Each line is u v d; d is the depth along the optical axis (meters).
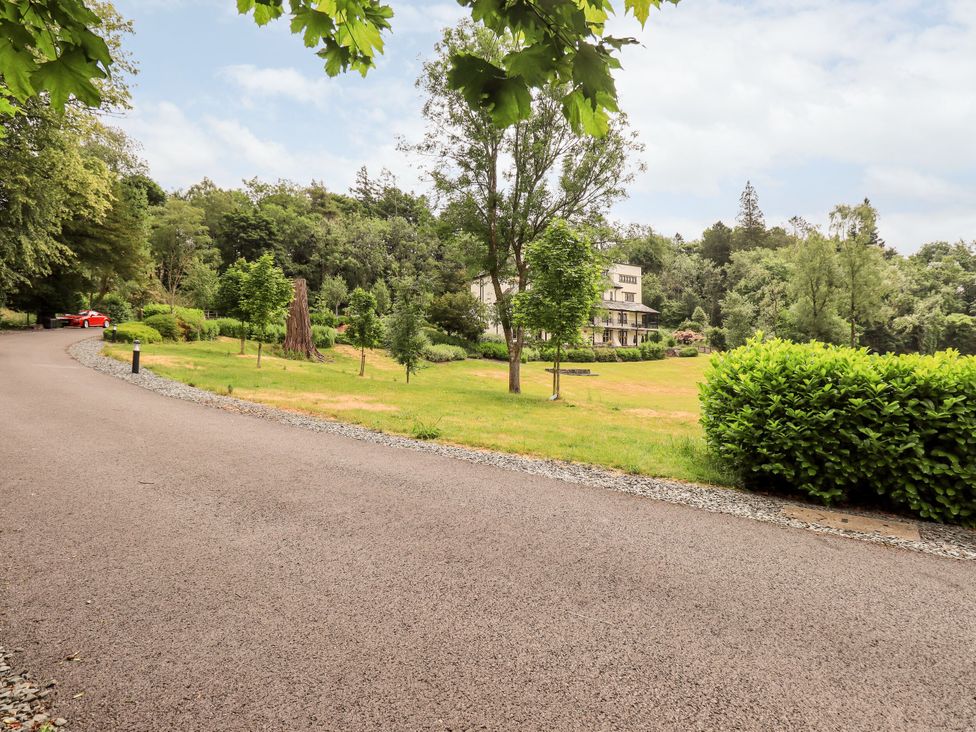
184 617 2.89
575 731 2.10
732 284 81.94
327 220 69.75
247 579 3.38
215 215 62.53
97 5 19.47
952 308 73.25
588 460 7.47
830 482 5.93
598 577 3.60
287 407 11.22
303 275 62.66
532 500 5.39
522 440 8.75
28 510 4.50
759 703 2.32
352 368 26.62
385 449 7.60
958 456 5.38
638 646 2.75
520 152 20.30
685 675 2.51
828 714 2.26
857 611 3.25
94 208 26.44
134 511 4.59
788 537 4.62
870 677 2.55
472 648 2.68
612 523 4.77
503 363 41.62
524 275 21.58
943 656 2.77
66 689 2.27
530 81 1.80
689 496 5.86
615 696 2.33
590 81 1.76
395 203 84.19
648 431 10.71
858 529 4.99
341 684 2.36
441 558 3.82
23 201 20.25
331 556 3.79
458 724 2.11
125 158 46.69
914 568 4.01
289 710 2.17
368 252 62.38
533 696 2.31
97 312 40.31
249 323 26.03
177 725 2.06
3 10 1.78
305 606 3.06
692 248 104.12
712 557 4.05
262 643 2.66
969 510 5.28
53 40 1.86
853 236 41.84
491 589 3.35
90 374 13.95
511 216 20.55
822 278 42.66
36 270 23.95
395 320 21.94
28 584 3.22
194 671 2.42
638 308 73.38
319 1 2.20
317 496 5.21
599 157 19.83
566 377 34.34
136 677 2.37
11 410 8.95
